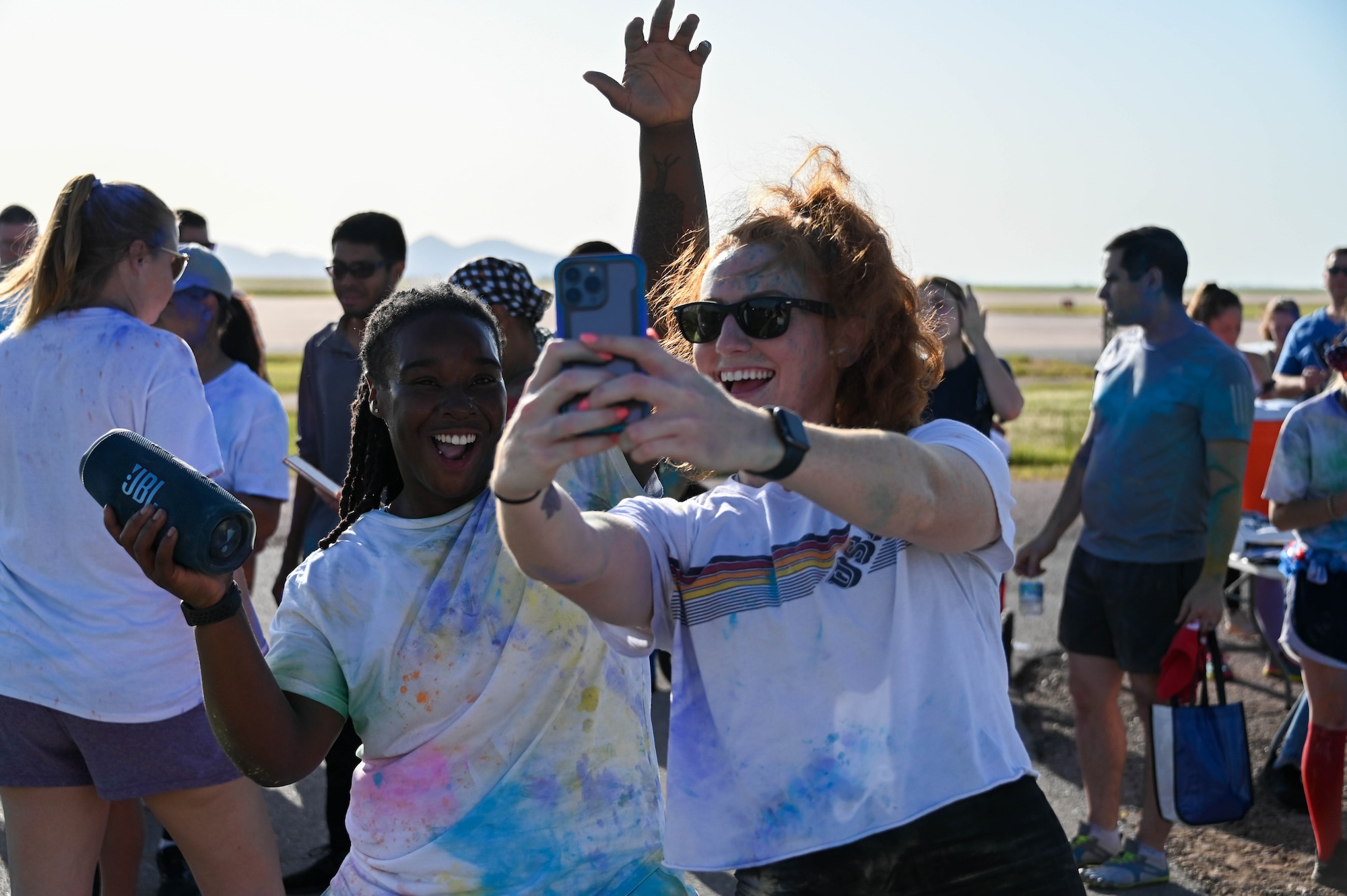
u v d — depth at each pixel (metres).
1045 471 12.90
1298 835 4.39
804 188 2.06
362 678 2.04
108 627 2.72
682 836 1.85
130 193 2.89
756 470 1.42
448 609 2.02
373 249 4.54
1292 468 4.03
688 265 2.47
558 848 2.01
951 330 5.22
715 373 2.02
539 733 2.03
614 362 1.38
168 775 2.79
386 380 2.09
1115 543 4.18
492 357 2.09
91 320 2.80
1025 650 6.43
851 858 1.78
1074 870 1.85
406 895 2.02
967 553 1.86
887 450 1.56
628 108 2.83
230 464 4.05
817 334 1.95
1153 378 4.14
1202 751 3.85
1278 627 5.53
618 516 1.87
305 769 1.97
